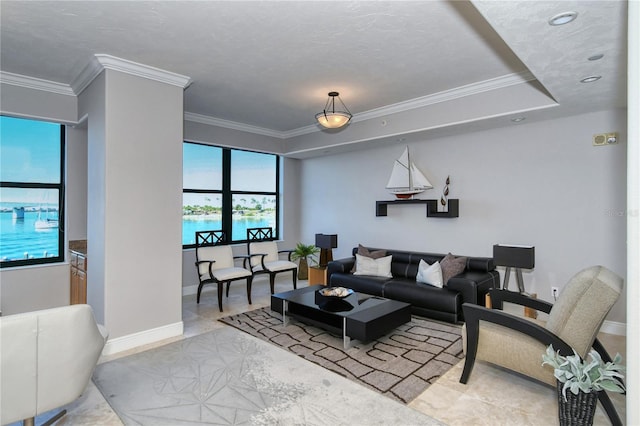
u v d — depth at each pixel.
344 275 5.10
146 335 3.49
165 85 3.65
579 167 3.94
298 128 6.24
